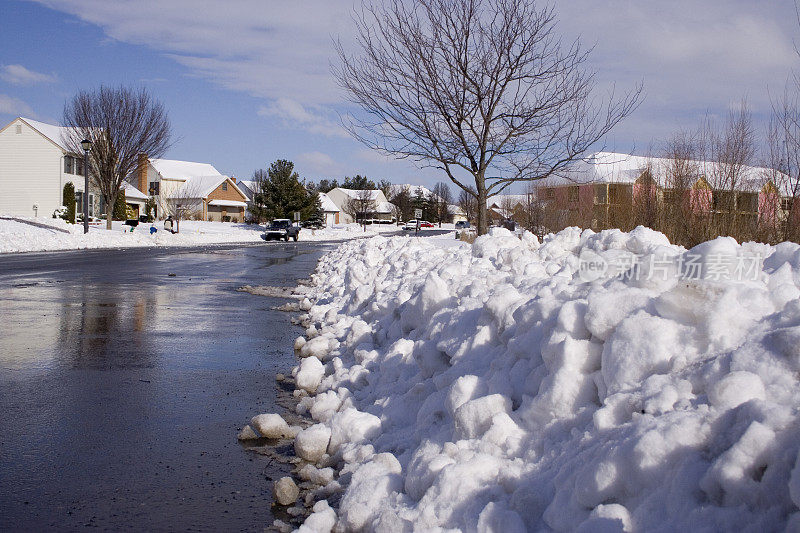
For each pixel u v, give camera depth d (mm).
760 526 2092
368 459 4082
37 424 5168
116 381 6559
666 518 2311
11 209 53656
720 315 3080
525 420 3477
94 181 51875
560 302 4047
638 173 15375
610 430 2828
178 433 5047
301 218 73125
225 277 18547
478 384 3914
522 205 30750
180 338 9031
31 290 14086
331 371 6555
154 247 34469
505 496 2953
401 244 14398
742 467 2219
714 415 2480
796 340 2590
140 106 44312
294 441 4703
